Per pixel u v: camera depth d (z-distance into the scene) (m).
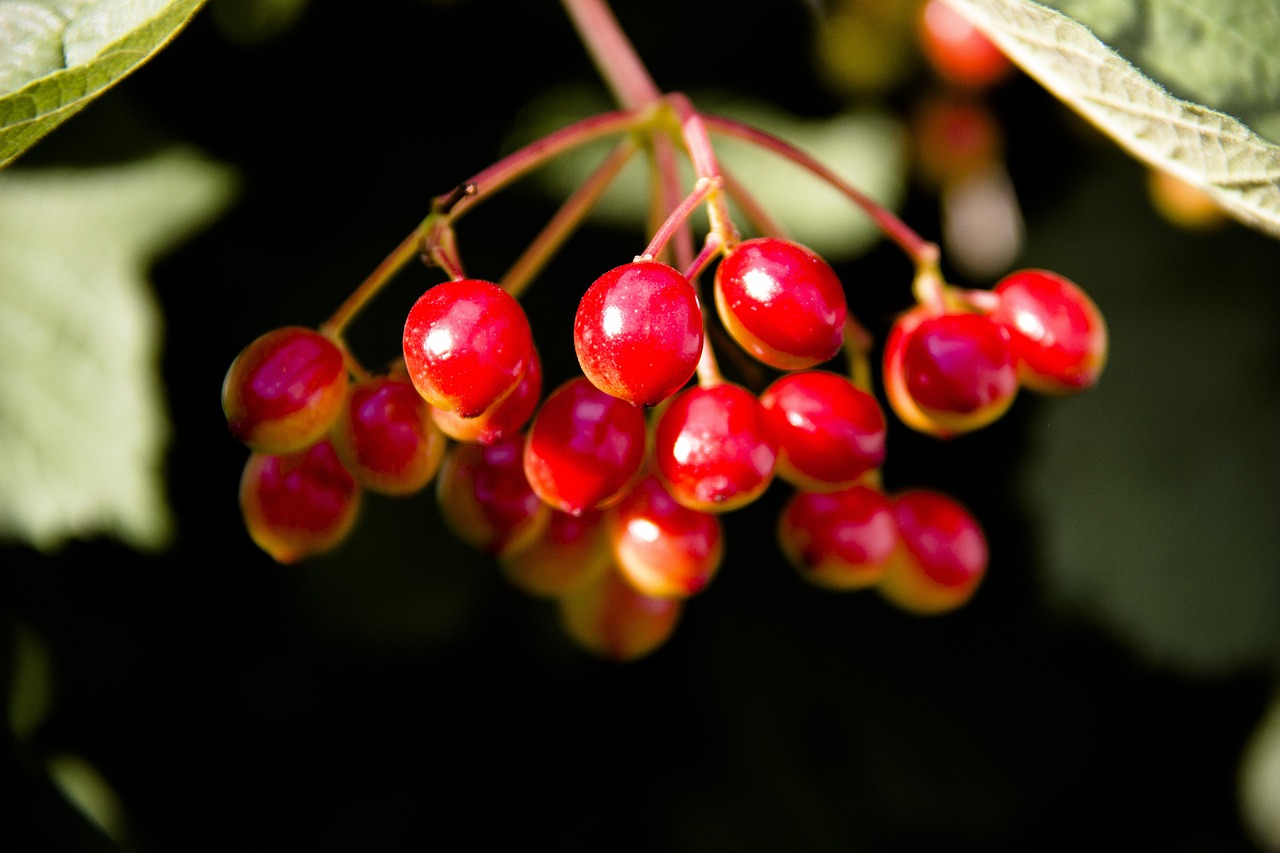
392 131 0.29
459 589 0.29
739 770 0.31
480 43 0.29
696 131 0.23
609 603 0.25
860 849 0.30
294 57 0.29
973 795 0.31
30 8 0.22
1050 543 0.30
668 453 0.23
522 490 0.24
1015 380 0.24
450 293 0.22
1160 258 0.31
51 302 0.27
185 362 0.28
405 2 0.29
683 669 0.31
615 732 0.31
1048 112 0.31
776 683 0.31
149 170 0.28
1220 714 0.31
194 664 0.29
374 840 0.30
